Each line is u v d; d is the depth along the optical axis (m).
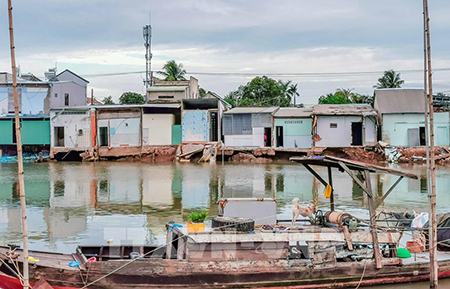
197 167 45.88
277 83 75.38
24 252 10.45
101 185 34.94
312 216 15.51
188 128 53.09
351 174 14.41
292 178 38.06
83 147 53.03
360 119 51.53
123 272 13.23
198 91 68.94
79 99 62.44
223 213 15.56
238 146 52.62
